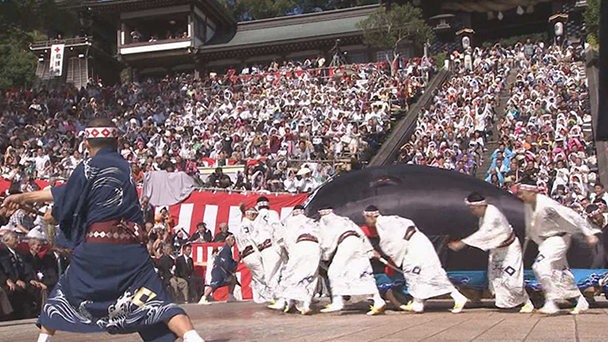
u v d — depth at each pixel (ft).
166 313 14.85
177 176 70.59
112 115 121.39
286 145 89.81
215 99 123.54
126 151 91.40
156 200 70.33
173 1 169.37
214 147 95.91
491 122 94.48
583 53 117.60
